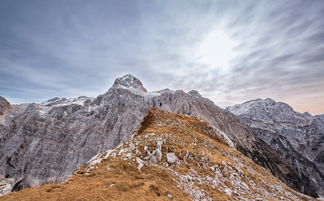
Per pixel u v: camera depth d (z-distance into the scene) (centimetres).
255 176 3656
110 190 1712
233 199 2269
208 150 4300
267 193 3031
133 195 1680
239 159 4800
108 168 2478
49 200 1436
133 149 3394
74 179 2072
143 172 2467
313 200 3550
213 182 2750
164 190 1950
